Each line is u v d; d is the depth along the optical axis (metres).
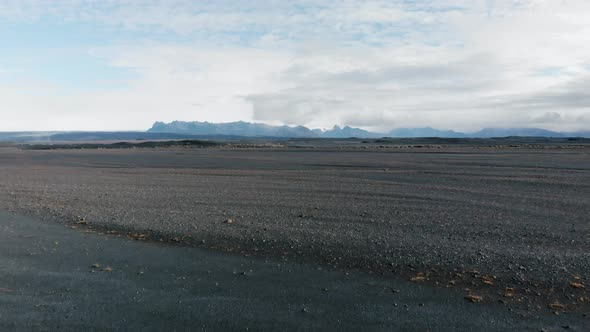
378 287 6.99
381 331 5.50
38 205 15.61
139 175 27.25
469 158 44.06
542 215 12.86
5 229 11.55
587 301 6.38
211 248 9.36
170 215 13.10
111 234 10.81
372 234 10.39
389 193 17.84
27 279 7.46
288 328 5.59
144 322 5.78
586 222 11.81
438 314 5.98
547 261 8.16
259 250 9.13
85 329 5.59
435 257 8.46
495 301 6.41
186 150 76.69
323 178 24.39
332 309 6.16
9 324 5.73
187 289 6.96
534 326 5.62
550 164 34.62
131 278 7.50
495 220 12.12
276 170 30.41
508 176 24.94
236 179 24.09
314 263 8.23
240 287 7.02
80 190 19.81
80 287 7.07
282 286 7.06
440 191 18.39
